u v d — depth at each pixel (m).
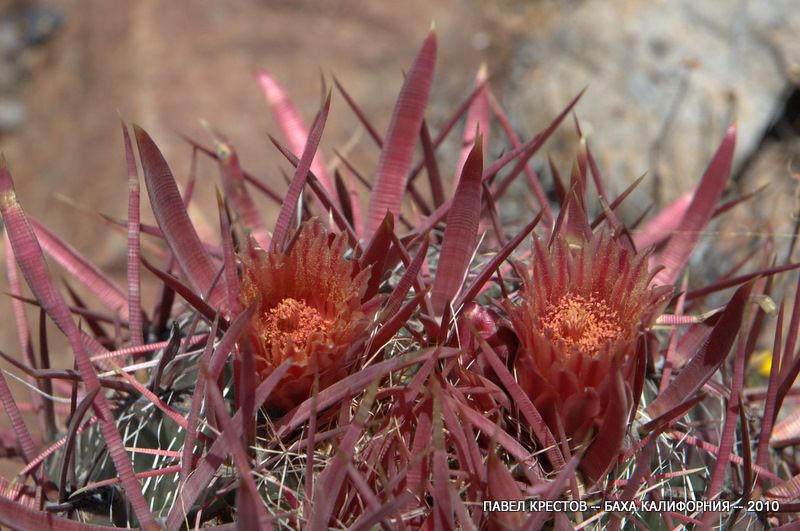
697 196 0.50
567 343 0.43
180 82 1.05
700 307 0.56
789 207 0.98
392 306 0.43
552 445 0.42
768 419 0.45
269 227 0.92
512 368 0.44
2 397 0.45
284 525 0.41
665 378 0.46
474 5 1.26
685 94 1.06
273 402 0.43
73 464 0.45
